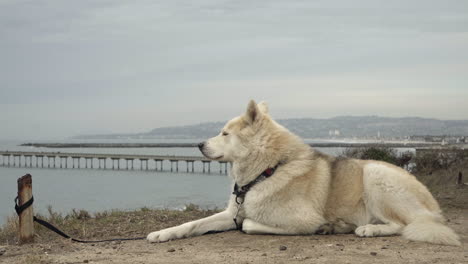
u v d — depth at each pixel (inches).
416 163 298.7
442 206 150.2
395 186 103.7
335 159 110.1
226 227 109.4
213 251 95.9
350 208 105.3
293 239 101.4
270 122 106.7
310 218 102.5
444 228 99.0
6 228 120.2
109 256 94.5
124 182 677.9
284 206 103.0
